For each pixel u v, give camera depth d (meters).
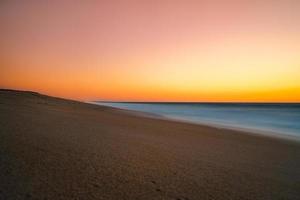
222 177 7.17
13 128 10.23
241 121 32.88
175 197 5.44
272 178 7.64
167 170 7.25
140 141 11.20
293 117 41.72
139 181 6.13
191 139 13.37
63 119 15.87
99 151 8.46
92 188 5.39
